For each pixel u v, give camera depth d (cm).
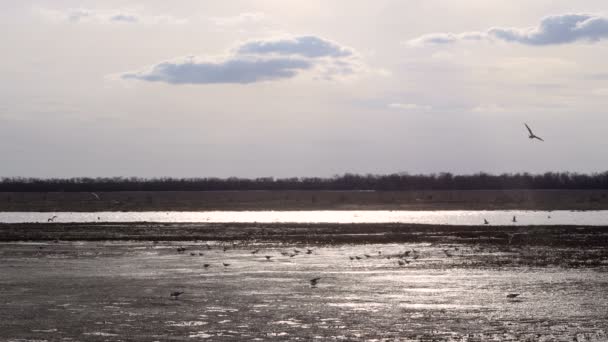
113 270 5256
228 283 4600
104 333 3238
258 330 3281
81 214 15038
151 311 3697
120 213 15625
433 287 4400
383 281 4653
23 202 19162
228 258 6038
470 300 3962
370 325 3372
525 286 4419
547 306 3784
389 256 6094
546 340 3098
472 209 16375
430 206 17362
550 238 7600
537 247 6731
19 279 4800
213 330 3288
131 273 5088
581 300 3950
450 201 19125
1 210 16638
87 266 5491
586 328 3303
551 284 4491
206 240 7831
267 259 5925
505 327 3325
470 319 3491
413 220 11800
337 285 4497
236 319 3503
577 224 10312
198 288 4403
